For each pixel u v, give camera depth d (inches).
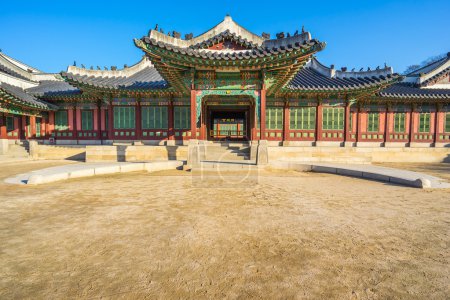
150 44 476.4
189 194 321.7
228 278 131.7
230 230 199.0
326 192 338.3
